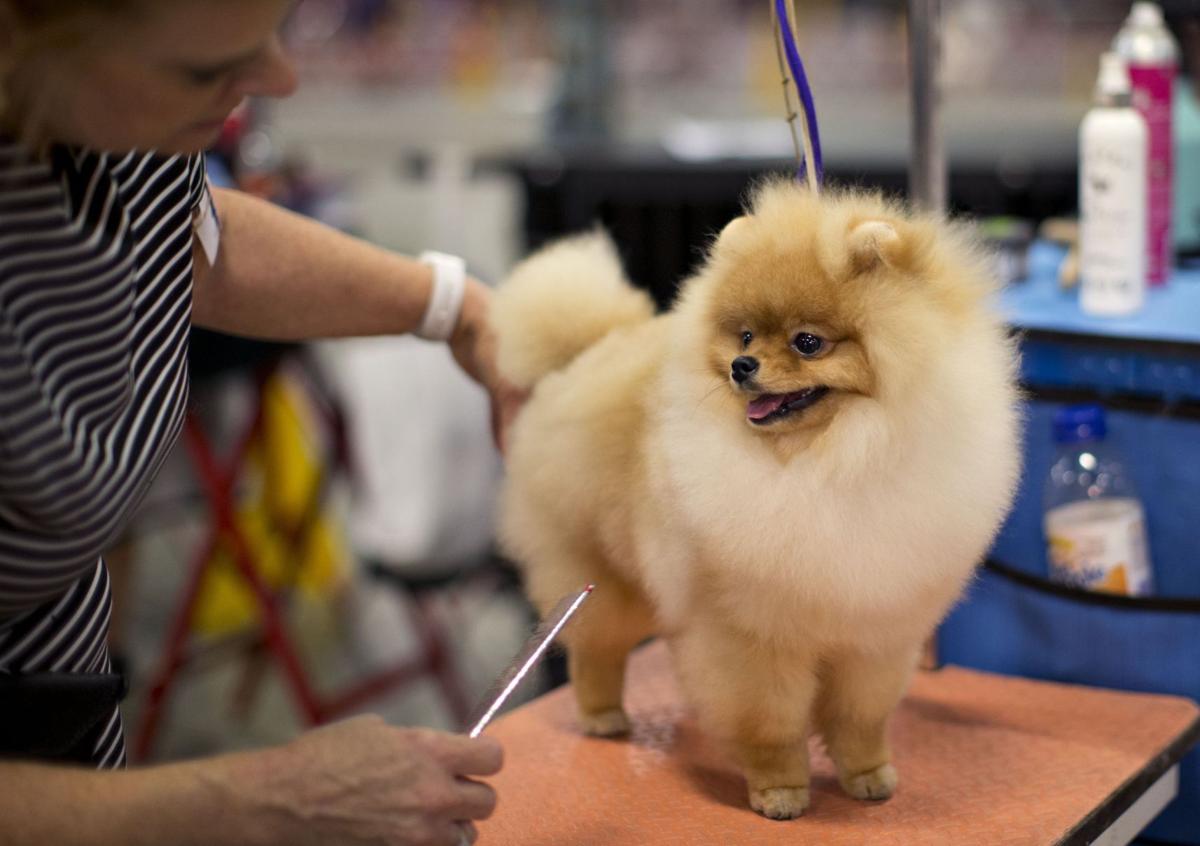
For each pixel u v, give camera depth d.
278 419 3.67
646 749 1.44
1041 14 3.84
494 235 3.48
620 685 1.49
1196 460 1.62
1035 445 1.72
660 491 1.25
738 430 1.21
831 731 1.33
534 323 1.47
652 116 4.15
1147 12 1.93
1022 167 3.18
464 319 1.60
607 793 1.34
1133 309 1.78
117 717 1.19
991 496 1.22
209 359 2.84
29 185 0.91
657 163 3.26
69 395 0.97
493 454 3.16
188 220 1.13
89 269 0.96
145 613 4.05
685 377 1.25
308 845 0.96
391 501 3.09
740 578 1.20
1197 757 1.63
